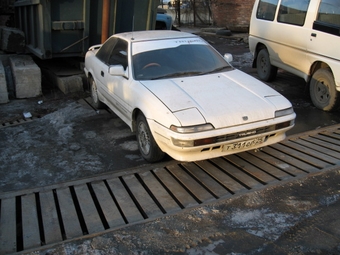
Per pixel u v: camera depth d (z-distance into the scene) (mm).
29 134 5797
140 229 3293
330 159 4570
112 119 6359
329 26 6211
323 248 3004
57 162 4836
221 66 5227
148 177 4270
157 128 4090
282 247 3027
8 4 10727
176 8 19531
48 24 7316
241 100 4242
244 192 3873
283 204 3658
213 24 18672
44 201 3789
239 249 3018
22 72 7512
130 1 8062
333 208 3578
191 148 3832
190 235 3209
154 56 5062
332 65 6203
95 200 3885
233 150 4125
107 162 4832
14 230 3338
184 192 3957
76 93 7957
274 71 8453
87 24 7684
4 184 4309
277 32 7703
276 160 4629
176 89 4418
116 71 4918
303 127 5938
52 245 3062
